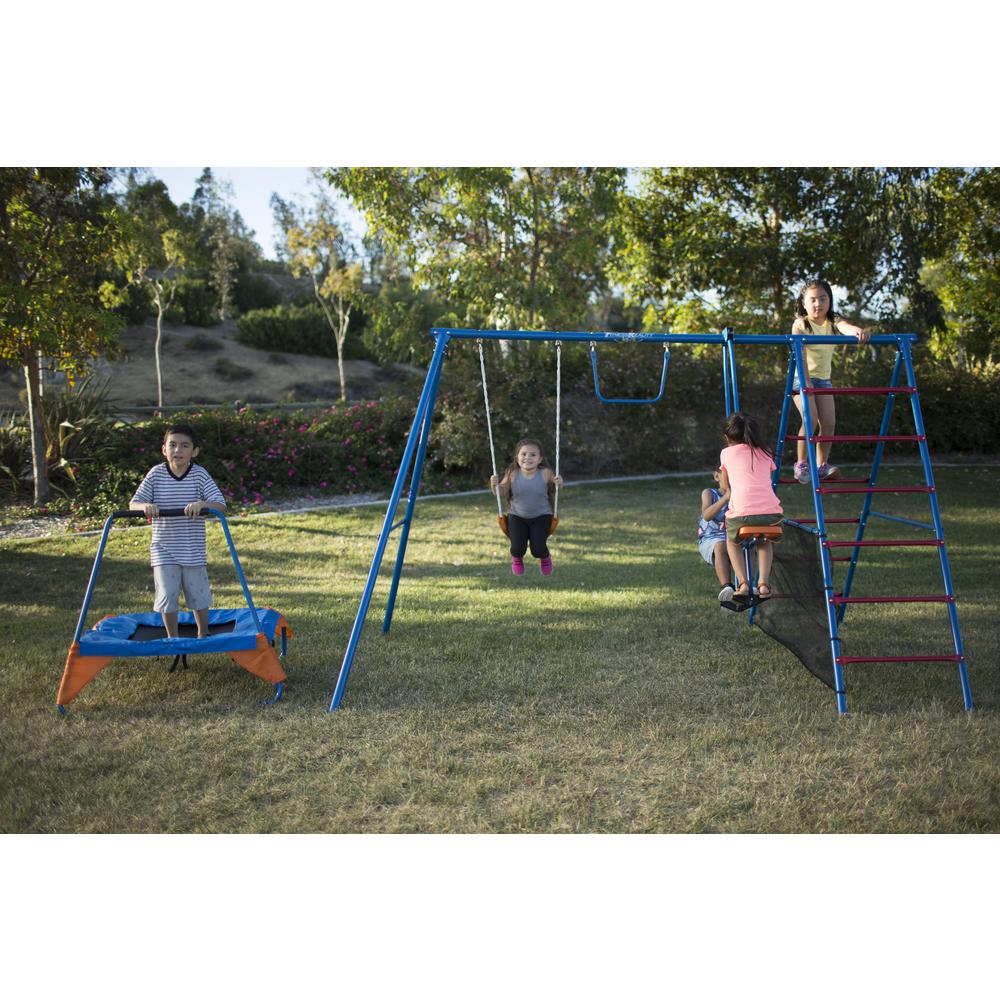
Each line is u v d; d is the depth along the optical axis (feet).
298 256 108.47
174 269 136.77
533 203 53.67
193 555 18.15
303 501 42.47
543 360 51.31
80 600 25.11
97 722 15.76
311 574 28.30
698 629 21.17
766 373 56.29
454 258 56.49
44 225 38.65
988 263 64.28
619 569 28.37
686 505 41.01
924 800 12.69
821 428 21.75
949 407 59.93
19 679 17.93
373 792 13.08
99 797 13.01
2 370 94.27
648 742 14.74
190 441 18.26
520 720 15.69
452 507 40.42
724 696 16.78
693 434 53.06
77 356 40.40
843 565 28.55
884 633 20.58
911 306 63.57
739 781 13.39
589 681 17.62
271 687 17.56
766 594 18.42
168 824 12.34
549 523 21.91
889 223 58.54
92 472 40.88
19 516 37.91
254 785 13.32
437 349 18.99
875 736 14.84
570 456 50.62
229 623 19.40
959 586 25.26
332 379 118.42
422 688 17.31
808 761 13.97
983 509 39.40
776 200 61.57
